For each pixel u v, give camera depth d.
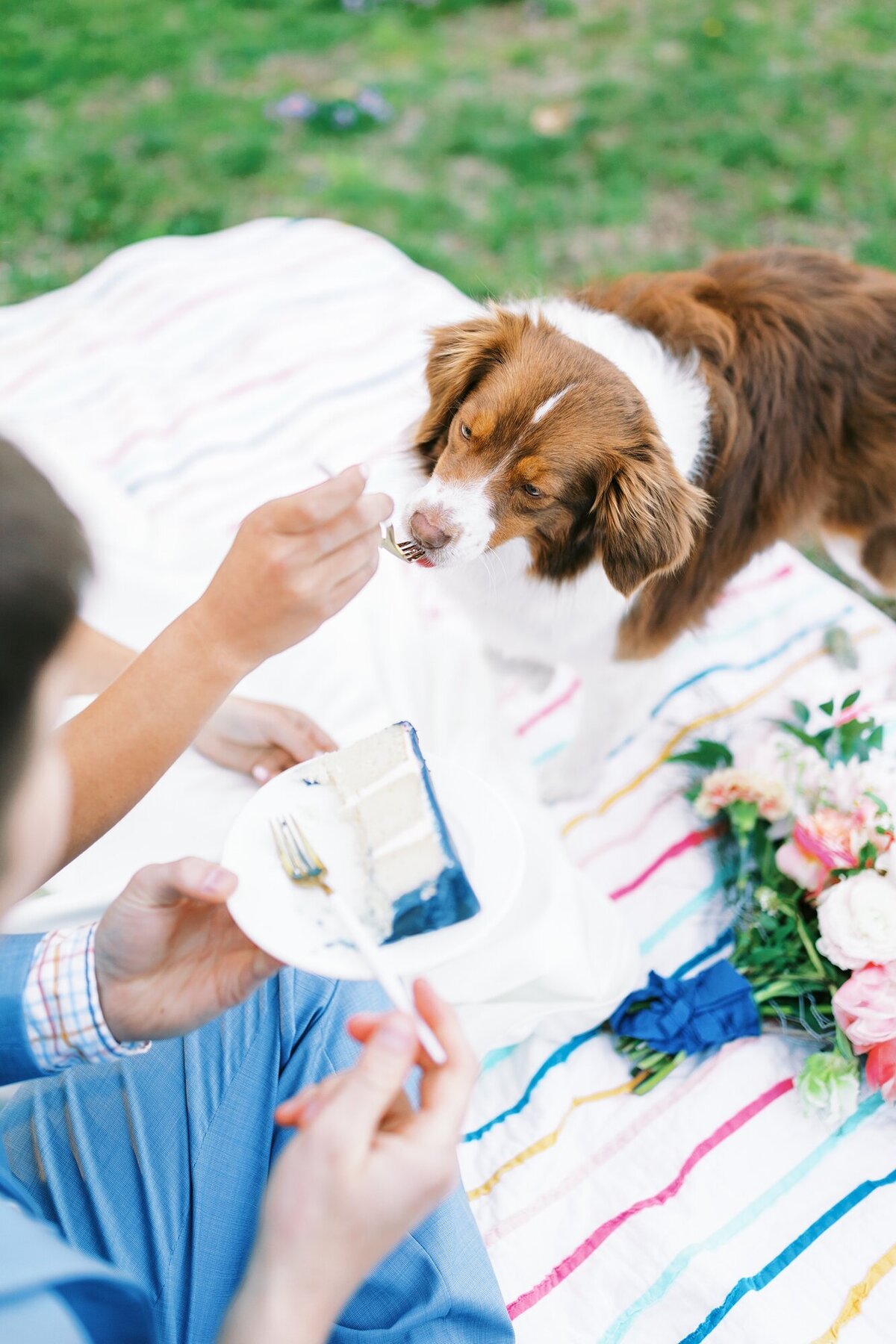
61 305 3.66
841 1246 1.89
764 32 5.07
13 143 4.47
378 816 1.28
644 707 2.59
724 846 2.44
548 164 4.45
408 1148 1.00
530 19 5.20
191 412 3.30
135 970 1.25
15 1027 1.23
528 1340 1.79
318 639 2.63
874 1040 1.97
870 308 2.46
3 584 0.70
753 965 2.23
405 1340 1.41
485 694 2.62
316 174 4.42
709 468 2.32
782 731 2.57
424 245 4.15
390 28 5.11
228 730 2.15
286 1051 1.61
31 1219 0.94
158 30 5.07
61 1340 0.84
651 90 4.76
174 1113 1.49
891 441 2.48
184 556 2.86
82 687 1.97
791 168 4.44
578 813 2.59
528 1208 1.94
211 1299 1.36
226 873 1.19
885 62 4.91
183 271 3.74
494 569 2.33
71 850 1.29
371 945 1.16
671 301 2.39
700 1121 2.06
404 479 2.43
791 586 3.04
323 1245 0.96
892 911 2.00
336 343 3.52
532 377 2.04
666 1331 1.79
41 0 5.21
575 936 2.13
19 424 3.13
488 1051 2.10
